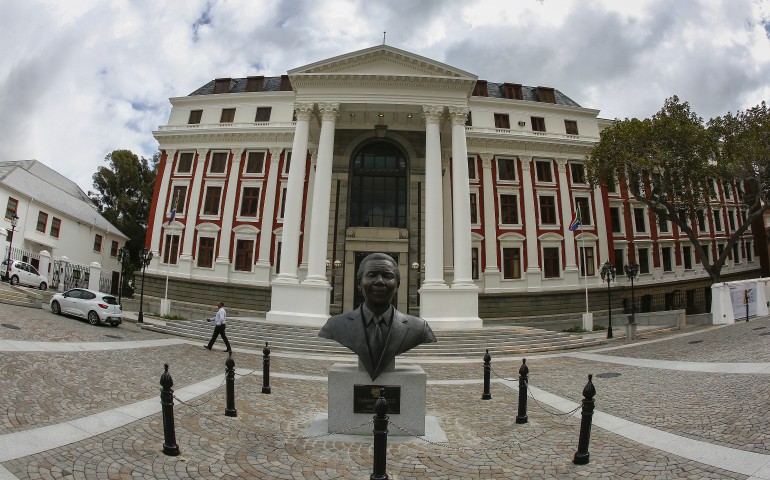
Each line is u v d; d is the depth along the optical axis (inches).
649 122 1125.1
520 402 322.3
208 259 1405.0
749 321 845.2
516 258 1385.3
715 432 266.2
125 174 2156.7
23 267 1052.5
